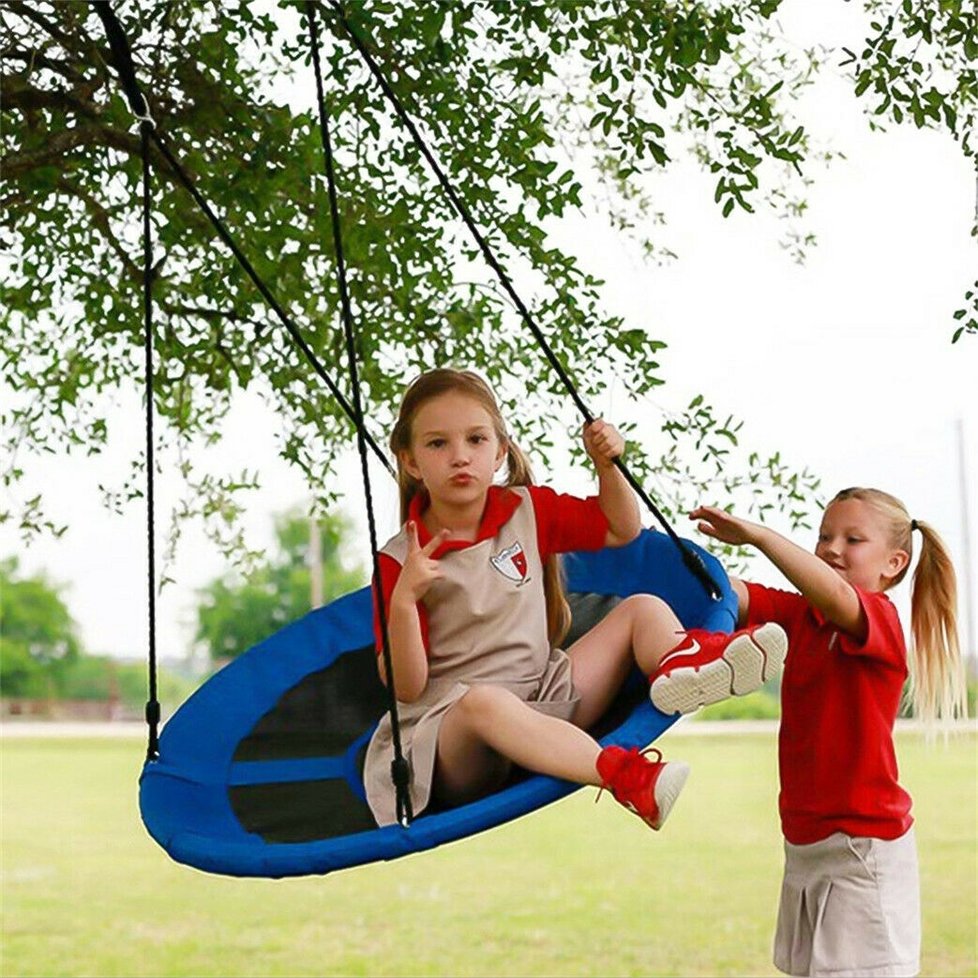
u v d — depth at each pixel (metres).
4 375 6.21
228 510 6.24
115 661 37.38
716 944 11.23
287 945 11.41
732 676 3.36
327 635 4.58
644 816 3.24
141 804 3.80
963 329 5.04
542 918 12.35
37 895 13.59
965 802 17.86
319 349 5.75
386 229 5.33
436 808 3.66
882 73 4.90
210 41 5.21
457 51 5.06
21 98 5.09
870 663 4.16
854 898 4.09
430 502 4.01
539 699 3.77
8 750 26.39
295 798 3.91
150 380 3.82
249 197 5.11
